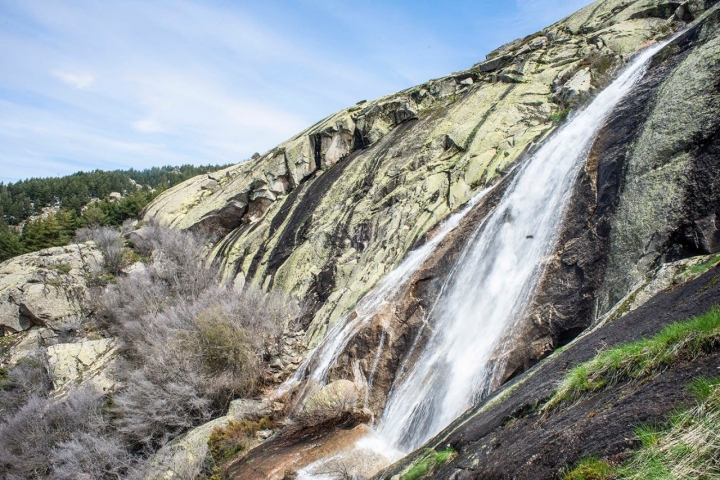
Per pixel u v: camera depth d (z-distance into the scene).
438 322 14.65
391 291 17.66
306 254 26.97
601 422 4.25
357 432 12.98
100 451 17.34
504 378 10.66
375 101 37.06
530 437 5.07
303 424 14.78
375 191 26.47
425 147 26.56
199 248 39.78
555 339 10.55
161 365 19.78
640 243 10.03
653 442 3.48
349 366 15.88
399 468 7.93
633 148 12.21
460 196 20.50
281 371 19.48
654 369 4.50
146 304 31.00
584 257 11.32
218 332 19.59
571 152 15.38
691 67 12.48
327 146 36.84
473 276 14.84
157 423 18.08
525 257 13.41
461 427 7.48
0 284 35.44
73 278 36.16
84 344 26.75
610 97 17.33
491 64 29.73
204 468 14.99
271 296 24.14
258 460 13.58
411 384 13.58
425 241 19.53
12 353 31.97
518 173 17.53
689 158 10.25
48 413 20.92
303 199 33.78
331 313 20.52
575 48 24.52
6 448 20.00
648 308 6.68
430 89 32.41
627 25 23.08
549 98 22.66
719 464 3.07
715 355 3.96
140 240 42.41
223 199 41.50
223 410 18.39
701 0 20.58
